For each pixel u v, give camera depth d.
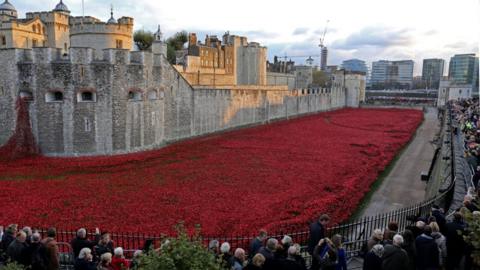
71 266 12.01
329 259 9.70
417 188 28.61
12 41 52.06
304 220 19.66
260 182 27.39
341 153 39.38
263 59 93.62
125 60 35.56
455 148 29.06
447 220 13.41
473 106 54.12
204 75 69.00
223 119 54.03
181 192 24.55
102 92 34.56
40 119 34.00
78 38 43.16
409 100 128.12
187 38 89.81
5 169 29.39
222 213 20.77
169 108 42.56
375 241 10.52
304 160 35.34
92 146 34.81
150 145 39.00
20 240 10.50
